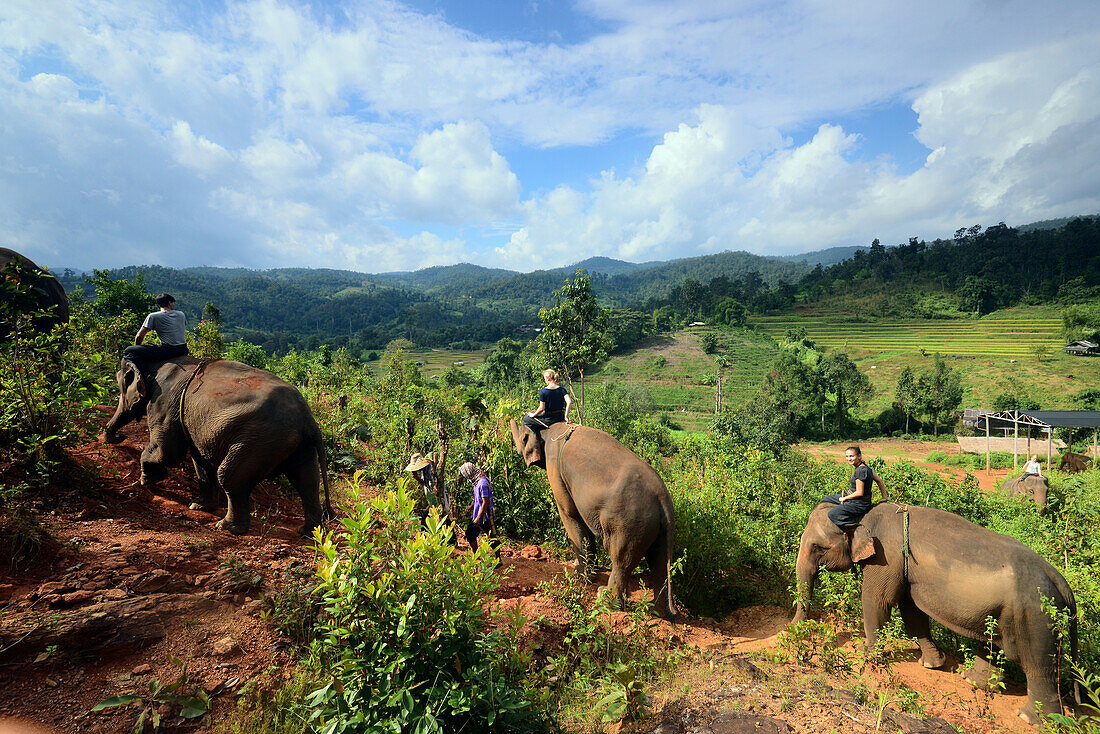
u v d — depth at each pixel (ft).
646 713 14.16
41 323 25.49
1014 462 105.91
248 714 12.43
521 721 12.35
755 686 15.42
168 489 20.83
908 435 197.67
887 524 19.11
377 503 12.79
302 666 13.80
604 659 17.04
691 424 208.44
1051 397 222.28
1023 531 32.91
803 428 205.77
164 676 12.55
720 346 368.27
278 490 24.20
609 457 21.56
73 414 18.62
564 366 70.33
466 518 26.71
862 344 376.07
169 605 14.10
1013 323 397.60
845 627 20.86
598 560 23.49
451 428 38.19
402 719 10.81
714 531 23.98
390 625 11.73
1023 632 15.99
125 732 11.25
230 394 18.85
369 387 60.85
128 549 15.55
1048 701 15.61
